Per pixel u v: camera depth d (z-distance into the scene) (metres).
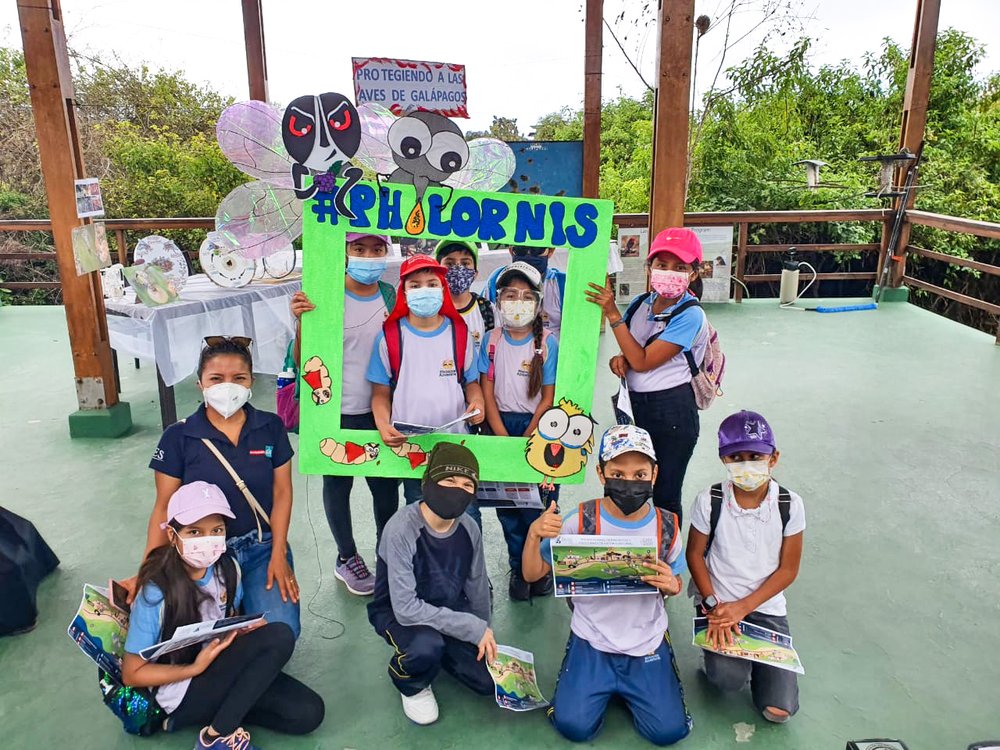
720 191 10.90
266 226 2.75
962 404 5.01
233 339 2.35
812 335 6.89
